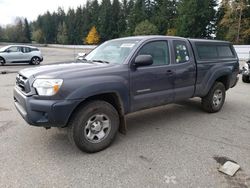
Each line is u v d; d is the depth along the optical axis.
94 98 3.79
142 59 3.93
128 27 71.56
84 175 3.15
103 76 3.70
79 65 3.96
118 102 3.93
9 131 4.53
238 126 5.04
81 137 3.58
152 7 69.44
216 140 4.29
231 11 43.25
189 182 3.02
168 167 3.37
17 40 103.12
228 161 3.52
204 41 5.48
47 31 107.81
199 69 5.19
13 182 2.97
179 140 4.27
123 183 2.99
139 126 4.96
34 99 3.36
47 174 3.16
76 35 91.62
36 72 3.61
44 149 3.84
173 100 4.79
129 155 3.70
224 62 5.88
